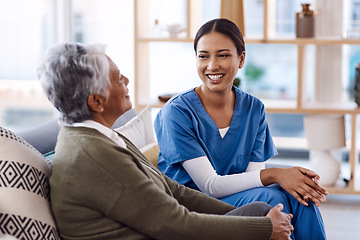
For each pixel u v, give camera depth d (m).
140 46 4.29
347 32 4.14
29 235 1.82
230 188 2.61
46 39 4.95
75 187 1.87
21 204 1.83
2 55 4.96
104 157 1.87
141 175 1.91
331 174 4.20
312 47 4.62
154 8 4.61
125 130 2.77
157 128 2.82
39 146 2.30
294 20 4.60
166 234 1.90
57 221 1.92
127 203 1.87
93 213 1.89
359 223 3.88
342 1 4.46
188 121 2.73
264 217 2.07
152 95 4.88
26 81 4.99
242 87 4.41
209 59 2.75
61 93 1.95
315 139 4.16
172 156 2.72
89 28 4.93
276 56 4.77
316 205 2.44
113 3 4.88
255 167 2.87
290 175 2.52
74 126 1.98
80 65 1.93
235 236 1.99
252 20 4.64
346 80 4.63
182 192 2.39
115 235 1.91
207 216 1.99
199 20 4.37
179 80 4.85
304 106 4.29
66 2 4.88
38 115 5.04
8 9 4.91
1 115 5.04
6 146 1.90
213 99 2.80
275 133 5.07
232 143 2.82
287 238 2.12
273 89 4.80
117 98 2.04
